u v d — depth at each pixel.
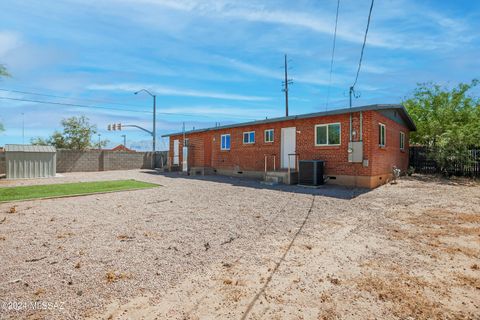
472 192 9.42
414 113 18.55
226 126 16.58
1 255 3.75
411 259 3.66
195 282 2.99
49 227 5.13
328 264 3.49
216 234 4.74
